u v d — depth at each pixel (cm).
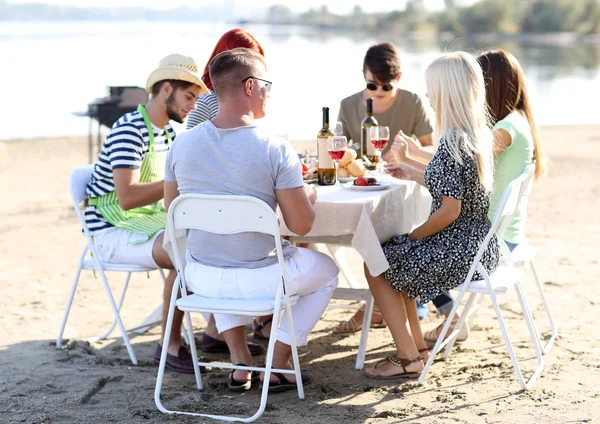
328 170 386
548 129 1514
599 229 700
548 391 335
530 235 682
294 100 1980
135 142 373
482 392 337
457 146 336
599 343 400
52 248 662
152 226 382
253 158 307
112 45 5616
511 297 494
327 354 402
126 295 524
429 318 463
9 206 847
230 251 316
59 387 346
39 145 1326
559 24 10044
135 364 384
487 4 10725
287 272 324
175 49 4694
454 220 341
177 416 313
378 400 332
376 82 468
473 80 339
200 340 425
